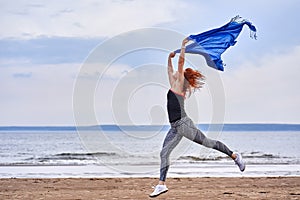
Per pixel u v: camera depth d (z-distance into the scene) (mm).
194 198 10711
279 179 14352
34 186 12922
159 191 7816
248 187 12602
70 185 13102
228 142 48156
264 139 53844
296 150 35125
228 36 7277
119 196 11078
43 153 30656
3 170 18734
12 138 52969
